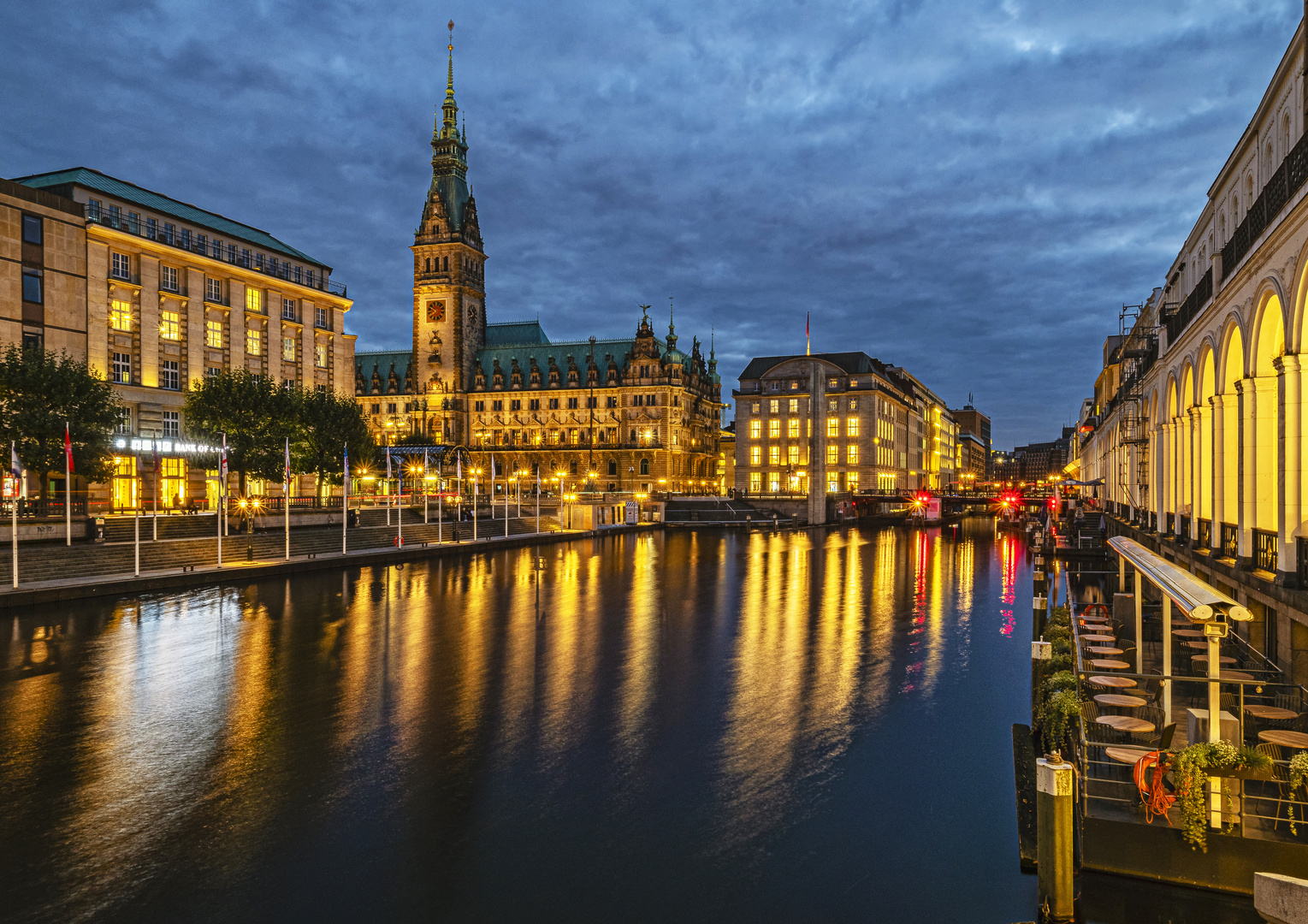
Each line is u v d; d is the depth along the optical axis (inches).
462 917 475.8
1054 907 453.4
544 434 6092.5
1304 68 762.8
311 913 478.0
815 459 4916.3
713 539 3659.0
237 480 2955.2
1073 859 484.4
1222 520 985.5
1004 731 824.9
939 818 617.9
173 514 2432.3
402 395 6318.9
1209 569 981.8
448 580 1977.1
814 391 4958.2
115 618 1366.9
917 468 7175.2
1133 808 513.7
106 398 2106.3
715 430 6899.6
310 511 2674.7
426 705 887.7
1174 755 486.9
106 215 2647.6
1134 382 2032.5
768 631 1343.5
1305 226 658.2
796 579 2110.0
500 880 518.9
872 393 5310.0
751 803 642.8
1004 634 1348.4
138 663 1053.2
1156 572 593.3
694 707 895.1
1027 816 605.3
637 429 5880.9
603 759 731.4
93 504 2405.3
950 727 834.2
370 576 2028.8
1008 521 5039.4
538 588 1865.2
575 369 6087.6
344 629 1304.1
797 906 494.3
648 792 660.1
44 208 2407.7
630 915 480.7
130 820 597.0
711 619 1465.3
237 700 896.3
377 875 522.6
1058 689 747.4
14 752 730.2
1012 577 2178.9
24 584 1519.4
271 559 2117.4
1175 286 1727.4
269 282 3221.0
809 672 1062.4
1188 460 1299.2
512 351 6373.0
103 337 2566.4
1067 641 943.7
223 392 2444.6
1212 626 484.7
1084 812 507.8
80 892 496.1
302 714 850.8
